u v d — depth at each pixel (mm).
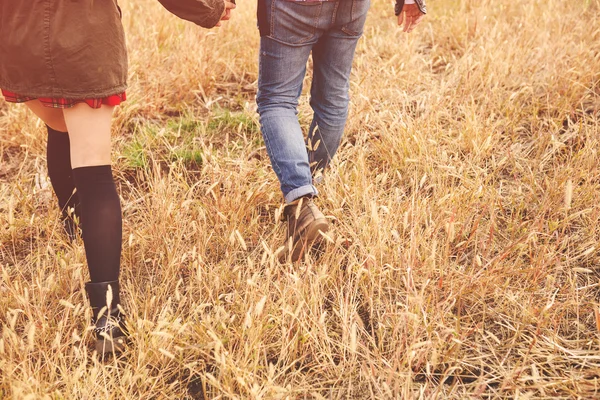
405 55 4094
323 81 2447
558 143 2885
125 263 2469
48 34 1866
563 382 1856
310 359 2074
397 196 2578
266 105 2367
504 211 2727
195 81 3990
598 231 2514
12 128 3441
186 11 2111
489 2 4949
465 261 2453
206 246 2531
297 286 2125
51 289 2203
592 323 2148
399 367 1892
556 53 3863
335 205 2584
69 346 2082
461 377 1981
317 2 2135
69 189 2520
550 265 2338
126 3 4988
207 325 1966
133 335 2004
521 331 2021
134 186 3072
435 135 3166
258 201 2832
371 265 2307
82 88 1917
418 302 1974
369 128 3396
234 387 1925
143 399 1902
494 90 3492
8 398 1808
